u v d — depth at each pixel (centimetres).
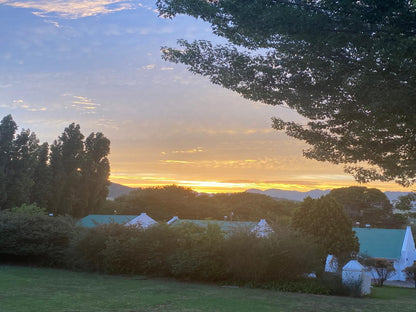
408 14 737
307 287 1733
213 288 1680
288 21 782
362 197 6519
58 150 5475
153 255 2025
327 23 788
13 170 4656
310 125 1036
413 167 963
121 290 1489
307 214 3114
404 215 2023
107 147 6056
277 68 968
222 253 1883
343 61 887
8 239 2333
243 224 2045
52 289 1440
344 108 941
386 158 973
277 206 7469
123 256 2066
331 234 3019
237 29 913
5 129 4681
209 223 2047
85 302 1173
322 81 928
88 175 5769
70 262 2255
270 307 1225
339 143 1007
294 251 1808
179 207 7194
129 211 6969
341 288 1723
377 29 777
